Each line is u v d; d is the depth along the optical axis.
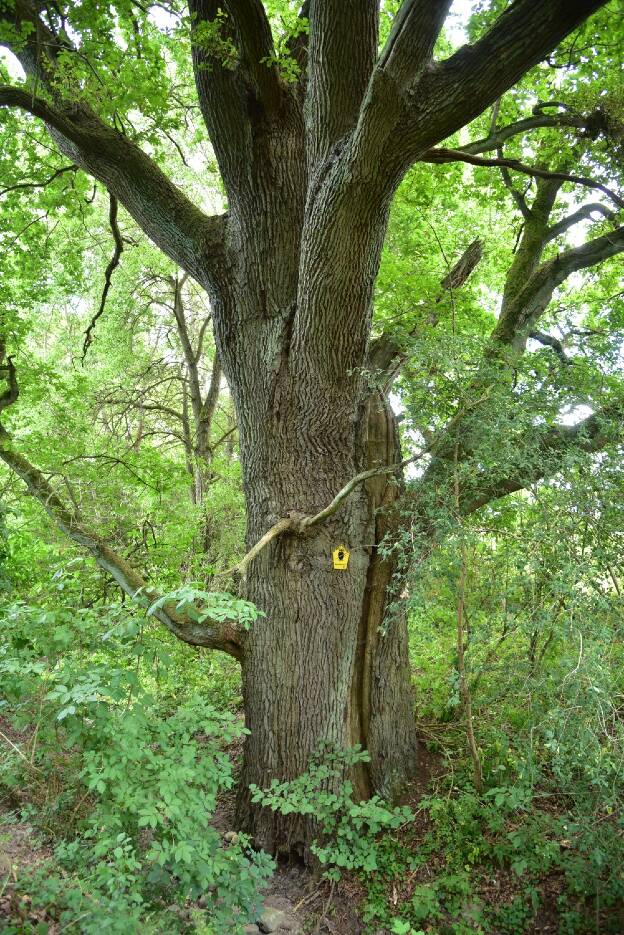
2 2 4.96
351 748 4.98
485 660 5.03
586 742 3.59
